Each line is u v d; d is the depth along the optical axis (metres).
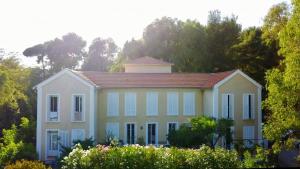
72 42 98.81
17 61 63.47
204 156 23.73
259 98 46.84
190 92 47.31
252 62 57.53
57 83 44.38
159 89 46.75
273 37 44.62
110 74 47.81
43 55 96.31
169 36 71.62
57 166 39.12
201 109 47.47
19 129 49.22
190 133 40.16
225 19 69.00
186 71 65.25
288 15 42.69
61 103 44.19
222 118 43.56
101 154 24.16
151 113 46.59
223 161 23.69
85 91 44.12
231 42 66.81
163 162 23.78
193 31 67.31
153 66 54.50
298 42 29.33
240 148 41.41
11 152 38.81
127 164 23.86
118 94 46.31
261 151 30.56
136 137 46.28
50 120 44.12
